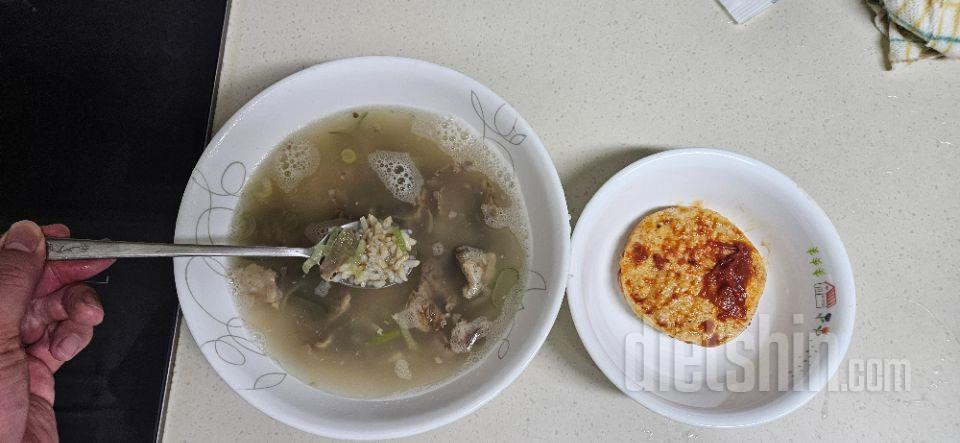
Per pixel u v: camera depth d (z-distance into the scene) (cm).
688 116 95
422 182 89
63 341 72
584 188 93
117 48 88
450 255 87
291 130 87
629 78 96
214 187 81
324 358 83
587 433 87
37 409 73
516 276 84
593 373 88
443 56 96
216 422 86
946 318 91
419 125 88
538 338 74
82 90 86
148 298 86
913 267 93
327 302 85
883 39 97
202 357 87
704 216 90
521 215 84
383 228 84
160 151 89
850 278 84
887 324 91
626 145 94
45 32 85
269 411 72
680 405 81
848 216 94
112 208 85
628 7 97
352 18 96
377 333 85
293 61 95
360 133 88
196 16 93
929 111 96
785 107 96
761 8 97
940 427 88
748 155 94
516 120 80
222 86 94
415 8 97
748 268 88
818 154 95
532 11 97
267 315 84
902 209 94
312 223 87
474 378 79
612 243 92
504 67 96
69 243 68
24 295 64
